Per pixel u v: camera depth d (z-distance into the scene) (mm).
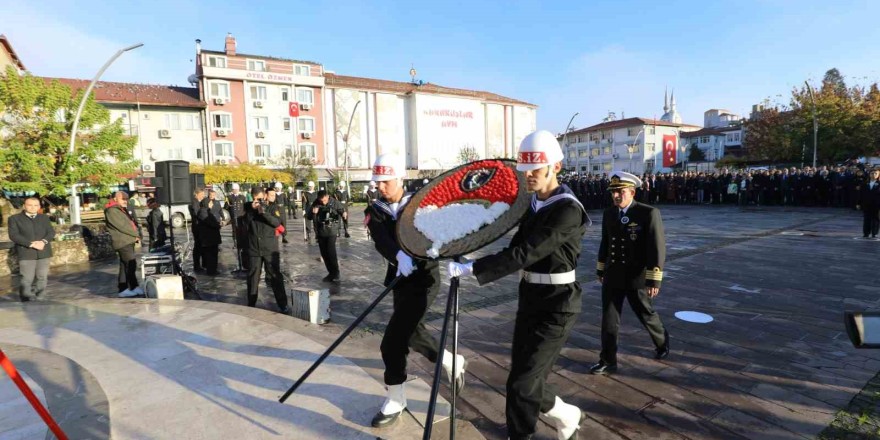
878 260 8555
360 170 44531
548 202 2414
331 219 7953
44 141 14523
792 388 3590
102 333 4699
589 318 5438
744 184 22719
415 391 3432
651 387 3658
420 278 3018
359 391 3357
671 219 17031
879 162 31547
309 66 41500
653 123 59031
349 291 7234
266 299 6895
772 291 6488
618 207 3906
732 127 59844
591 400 3471
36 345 4383
